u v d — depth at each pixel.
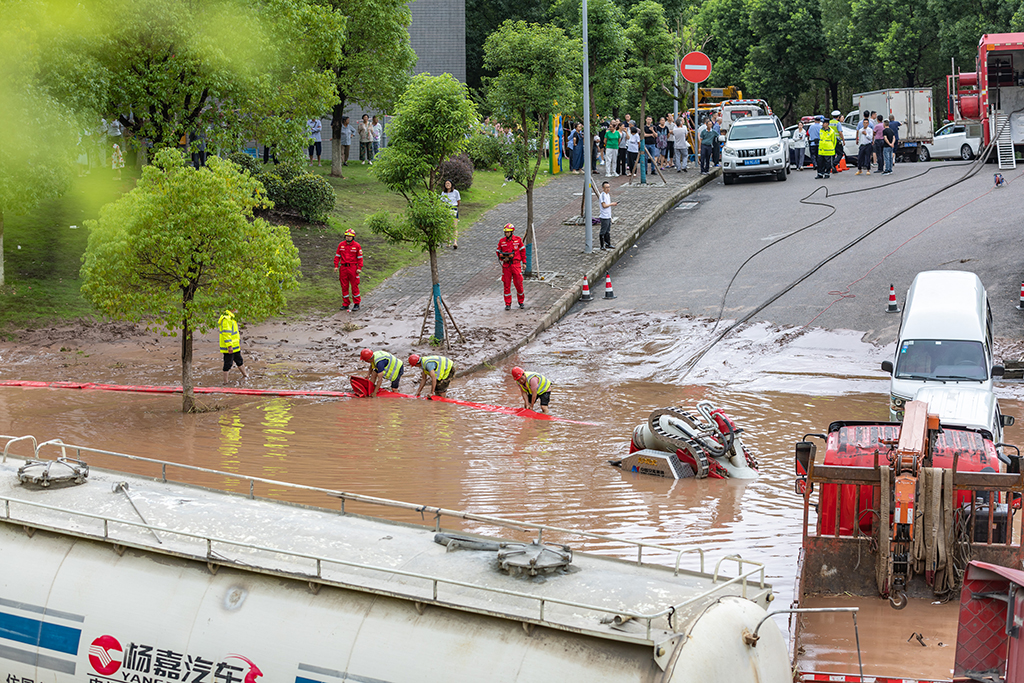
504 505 11.84
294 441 15.05
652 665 5.02
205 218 16.22
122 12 24.83
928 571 8.93
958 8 49.88
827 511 9.64
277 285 17.12
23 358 21.16
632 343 22.67
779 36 62.50
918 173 33.62
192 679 5.82
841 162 37.06
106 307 16.72
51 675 6.19
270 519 6.69
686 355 21.61
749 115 44.56
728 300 24.38
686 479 13.26
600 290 26.56
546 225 32.34
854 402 17.91
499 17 55.38
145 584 6.12
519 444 15.08
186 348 17.22
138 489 7.32
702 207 33.28
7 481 7.36
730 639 5.30
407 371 20.80
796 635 7.54
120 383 19.67
